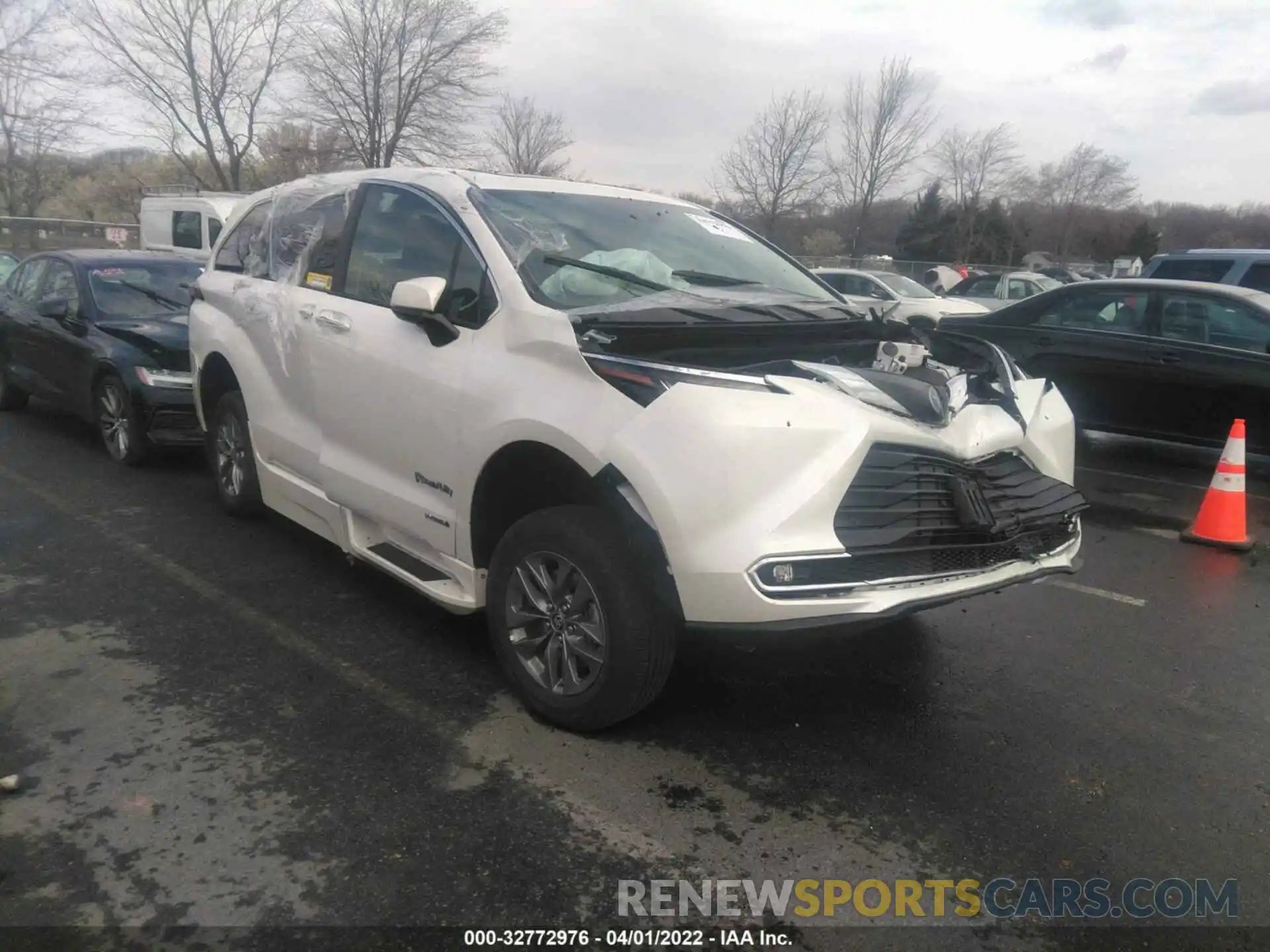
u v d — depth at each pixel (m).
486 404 3.70
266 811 3.13
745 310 3.98
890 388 3.55
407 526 4.21
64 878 2.79
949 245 50.53
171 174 36.09
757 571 3.07
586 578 3.46
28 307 8.73
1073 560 4.01
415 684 4.03
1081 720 3.99
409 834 3.04
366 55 30.22
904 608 3.24
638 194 5.00
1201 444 8.43
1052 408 4.29
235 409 5.79
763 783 3.41
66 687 3.91
